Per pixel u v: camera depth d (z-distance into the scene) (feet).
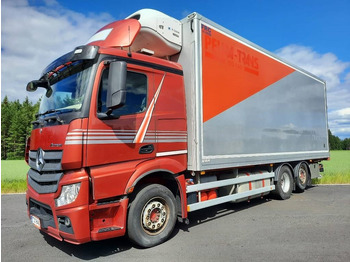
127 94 13.60
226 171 20.58
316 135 31.76
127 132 13.34
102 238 12.23
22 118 167.94
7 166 81.15
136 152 13.64
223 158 17.90
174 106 15.70
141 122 13.97
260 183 23.02
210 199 17.90
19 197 29.84
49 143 12.62
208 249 13.74
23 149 167.73
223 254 13.10
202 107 16.51
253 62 21.56
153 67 14.93
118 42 14.10
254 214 20.68
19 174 55.26
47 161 12.76
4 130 172.86
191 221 18.85
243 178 20.63
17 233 16.92
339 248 13.73
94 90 12.41
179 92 16.10
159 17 15.97
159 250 13.70
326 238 15.21
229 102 18.74
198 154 15.97
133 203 13.55
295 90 27.76
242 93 20.10
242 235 15.84
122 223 12.87
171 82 15.74
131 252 13.52
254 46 21.84
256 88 21.70
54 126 12.64
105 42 14.47
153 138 14.44
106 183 12.28
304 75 29.81
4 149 169.99
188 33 16.75
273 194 26.12
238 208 22.74
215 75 17.69
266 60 23.29
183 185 15.61
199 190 16.67
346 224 17.92
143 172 13.60
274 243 14.49
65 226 11.89
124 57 13.67
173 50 16.83
